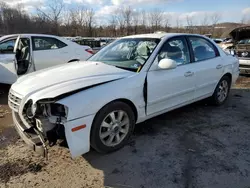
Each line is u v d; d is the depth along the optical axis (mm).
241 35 9531
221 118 4273
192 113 4508
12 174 2676
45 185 2506
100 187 2475
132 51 3746
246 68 7801
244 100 5391
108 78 2990
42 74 3191
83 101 2625
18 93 2848
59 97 2551
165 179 2582
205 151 3135
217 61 4582
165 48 3664
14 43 6316
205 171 2713
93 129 2770
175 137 3521
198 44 4305
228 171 2711
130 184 2514
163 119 4203
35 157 3006
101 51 4188
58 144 2906
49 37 6496
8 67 5793
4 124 4023
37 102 2562
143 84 3232
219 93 4836
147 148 3203
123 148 3197
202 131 3734
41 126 2561
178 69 3752
